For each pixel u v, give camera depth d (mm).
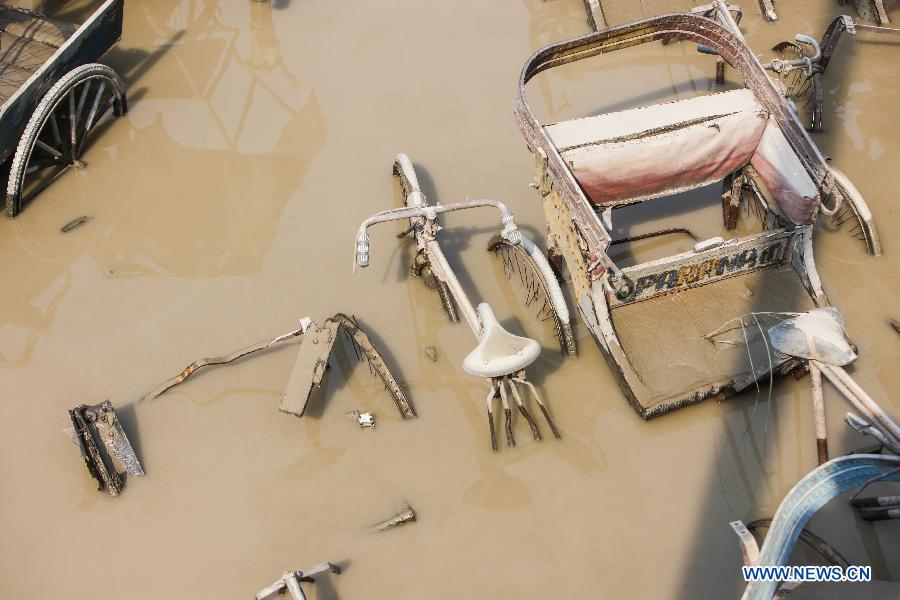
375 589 5301
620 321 6215
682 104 6441
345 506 5719
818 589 4852
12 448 6152
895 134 8102
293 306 6941
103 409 6020
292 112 8766
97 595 5379
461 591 5266
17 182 7559
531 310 6809
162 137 8555
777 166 6332
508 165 8039
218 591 5359
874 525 5391
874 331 6480
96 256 7469
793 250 6379
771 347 5996
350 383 6402
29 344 6809
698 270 6242
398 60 9320
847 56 9000
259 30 9828
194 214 7781
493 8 10008
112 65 9336
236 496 5816
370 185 7930
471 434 6070
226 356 6297
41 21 8586
